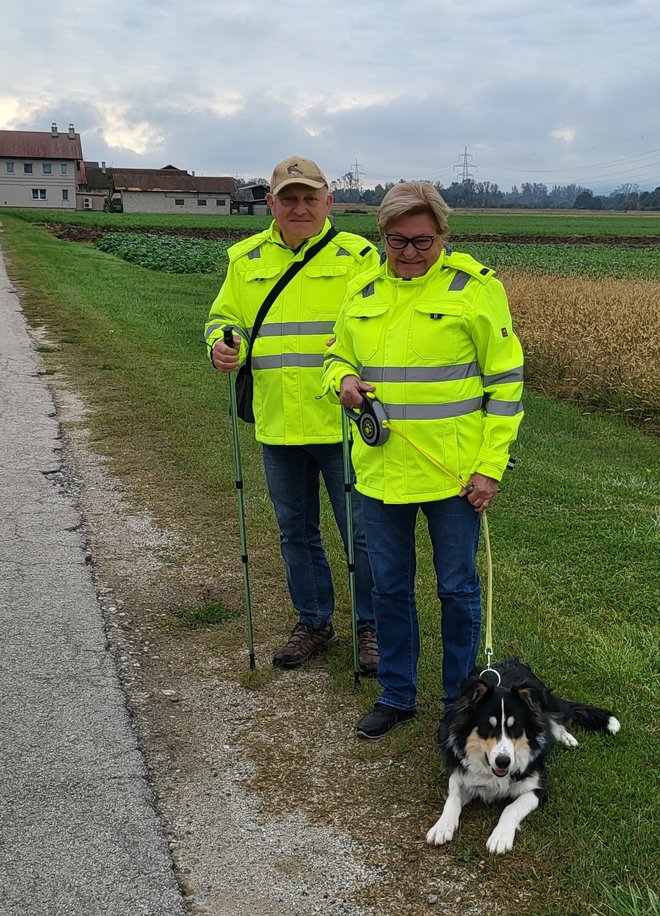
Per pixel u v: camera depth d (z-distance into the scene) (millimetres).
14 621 4852
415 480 3488
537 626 4758
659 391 10469
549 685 4152
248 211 104062
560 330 13469
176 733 3873
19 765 3572
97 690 4176
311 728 3914
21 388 10562
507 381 3426
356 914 2830
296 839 3188
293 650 4449
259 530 6258
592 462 8531
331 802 3398
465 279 3385
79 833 3178
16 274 22906
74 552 5875
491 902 2852
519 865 2982
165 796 3436
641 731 3764
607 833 3094
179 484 7293
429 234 3285
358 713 4027
